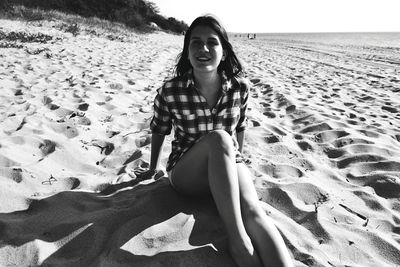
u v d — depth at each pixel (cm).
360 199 262
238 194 178
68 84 561
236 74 225
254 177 277
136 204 222
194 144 206
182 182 222
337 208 246
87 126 373
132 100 513
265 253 166
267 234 169
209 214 217
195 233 199
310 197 258
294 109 517
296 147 364
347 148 353
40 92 496
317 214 233
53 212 216
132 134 366
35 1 1825
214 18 206
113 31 1727
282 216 228
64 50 938
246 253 167
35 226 202
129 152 321
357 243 210
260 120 451
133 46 1315
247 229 177
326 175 300
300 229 218
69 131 355
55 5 1950
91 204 228
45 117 384
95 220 205
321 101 586
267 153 342
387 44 3256
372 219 237
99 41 1297
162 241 191
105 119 411
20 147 301
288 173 295
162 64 931
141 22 2381
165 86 219
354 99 620
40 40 1030
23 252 180
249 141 366
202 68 204
